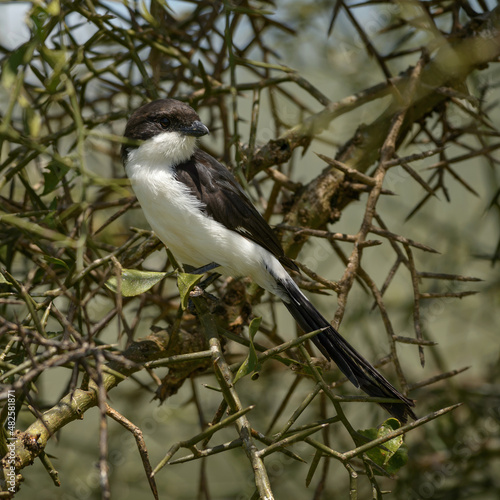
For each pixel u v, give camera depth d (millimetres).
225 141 8445
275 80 7426
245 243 7121
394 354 5734
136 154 7273
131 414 9438
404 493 8555
